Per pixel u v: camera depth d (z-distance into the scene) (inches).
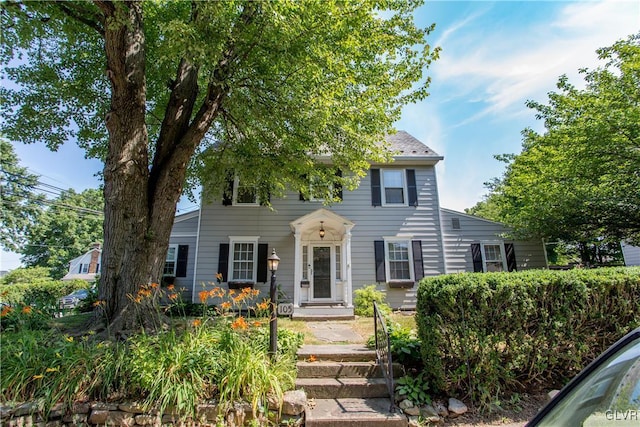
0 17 177.8
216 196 419.8
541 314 152.3
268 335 180.1
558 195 341.7
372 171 444.5
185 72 225.3
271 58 186.1
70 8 178.1
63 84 260.1
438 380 147.2
